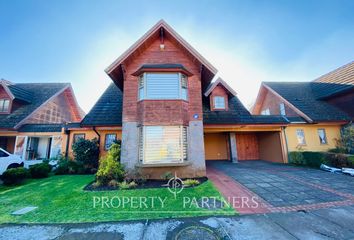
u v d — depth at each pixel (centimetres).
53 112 1694
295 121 1352
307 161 1186
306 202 531
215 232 365
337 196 581
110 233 367
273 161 1427
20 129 1371
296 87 1839
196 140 864
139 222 413
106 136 1241
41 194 618
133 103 879
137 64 927
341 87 1474
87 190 657
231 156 1410
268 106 1903
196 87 924
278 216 437
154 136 808
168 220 421
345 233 357
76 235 360
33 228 389
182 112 841
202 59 895
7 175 754
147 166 775
